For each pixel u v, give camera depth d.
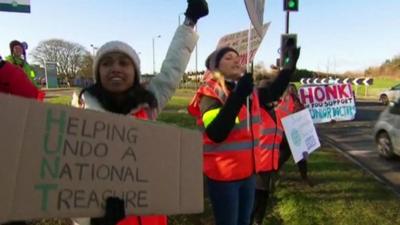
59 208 1.67
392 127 9.20
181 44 2.72
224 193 3.19
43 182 1.62
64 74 70.38
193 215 5.04
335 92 10.02
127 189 1.87
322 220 4.89
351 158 9.20
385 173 8.00
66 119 1.70
